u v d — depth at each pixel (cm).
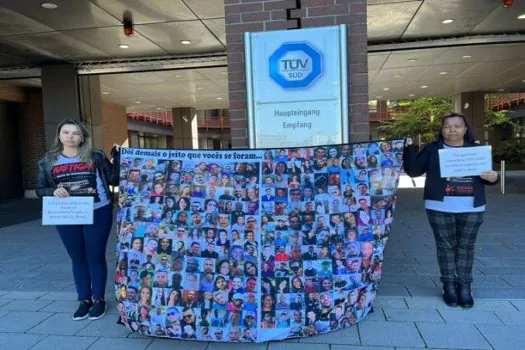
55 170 383
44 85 1168
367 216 356
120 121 2083
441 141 397
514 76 1631
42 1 714
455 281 401
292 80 423
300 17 429
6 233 848
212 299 338
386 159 362
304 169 350
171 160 357
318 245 344
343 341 333
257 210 344
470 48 1109
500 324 354
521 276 472
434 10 830
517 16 877
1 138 1492
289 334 337
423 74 1510
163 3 736
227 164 351
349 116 425
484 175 373
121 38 943
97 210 393
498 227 744
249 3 436
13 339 355
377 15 854
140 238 349
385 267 525
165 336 341
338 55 417
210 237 342
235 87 440
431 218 400
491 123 2842
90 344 344
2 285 498
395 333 343
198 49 1059
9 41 945
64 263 599
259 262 339
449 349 317
